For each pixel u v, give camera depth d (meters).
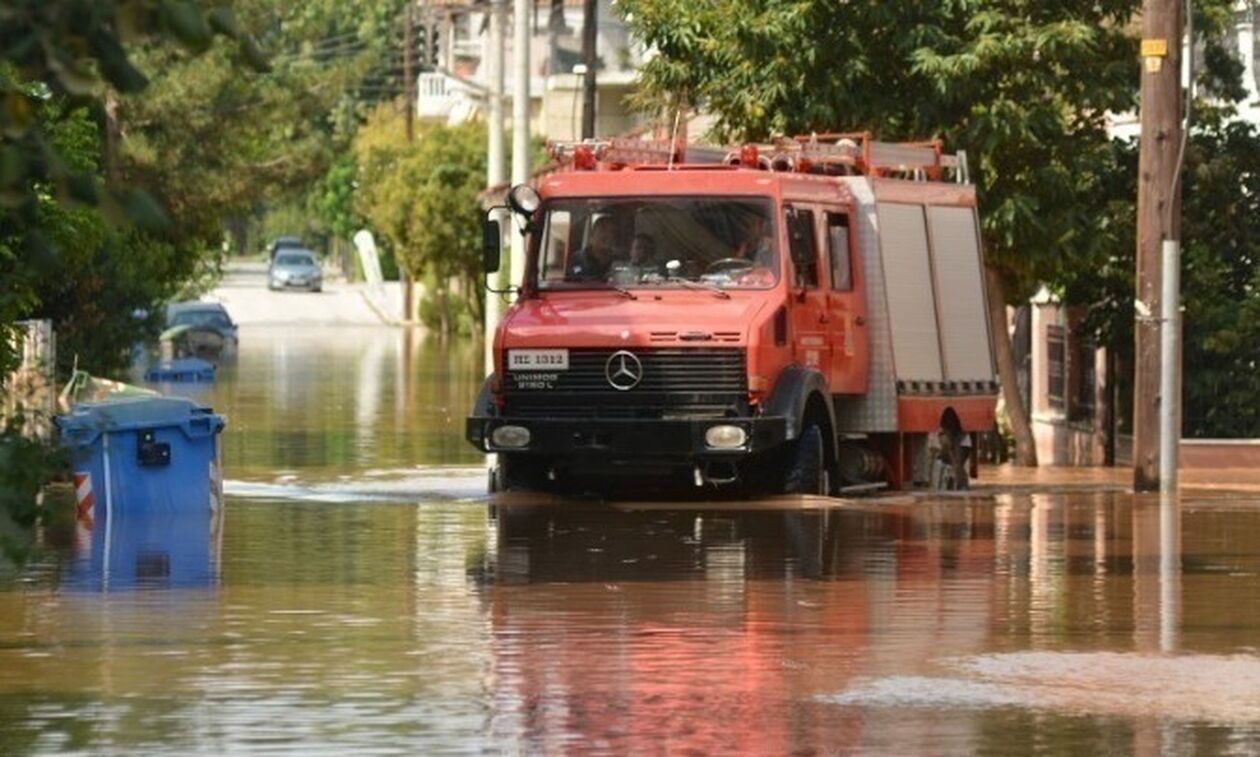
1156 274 56.88
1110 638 30.84
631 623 32.16
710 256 50.22
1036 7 70.81
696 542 42.75
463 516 47.78
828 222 52.34
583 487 53.53
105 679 27.52
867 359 54.16
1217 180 72.88
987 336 59.94
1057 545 42.72
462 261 170.75
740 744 23.70
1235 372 70.38
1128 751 23.34
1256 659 29.11
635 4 71.19
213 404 96.75
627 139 54.09
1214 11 72.88
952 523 47.06
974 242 59.38
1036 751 23.36
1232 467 68.00
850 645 30.20
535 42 175.38
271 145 105.56
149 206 14.51
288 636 30.83
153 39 14.55
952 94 68.69
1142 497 55.12
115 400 48.97
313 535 43.75
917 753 23.27
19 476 16.36
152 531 44.12
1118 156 74.31
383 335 183.12
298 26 113.50
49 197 43.06
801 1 68.31
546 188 51.00
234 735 24.19
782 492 51.53
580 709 25.64
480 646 30.05
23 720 25.05
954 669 28.36
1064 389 82.50
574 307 50.06
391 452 70.06
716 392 49.03
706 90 70.69
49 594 34.97
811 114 69.00
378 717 25.17
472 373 125.06
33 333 53.25
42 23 13.82
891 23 68.69
